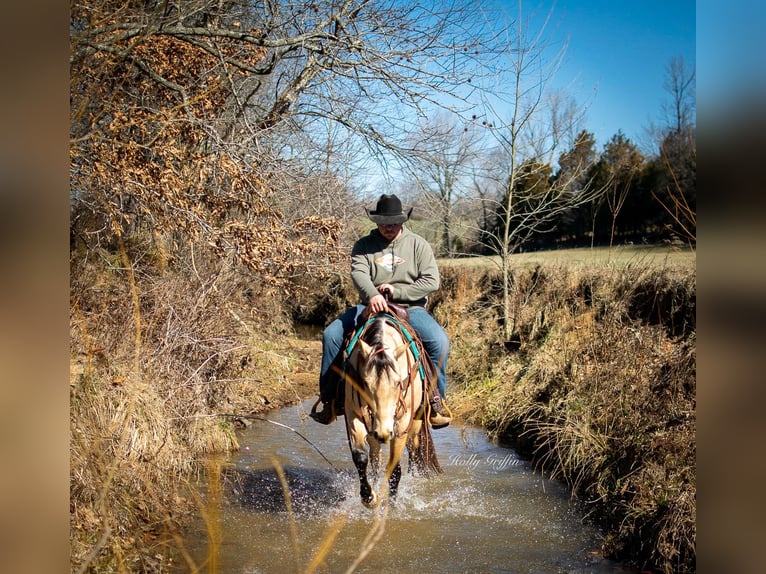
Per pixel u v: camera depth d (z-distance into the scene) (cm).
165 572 477
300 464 772
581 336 903
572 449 704
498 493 677
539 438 806
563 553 533
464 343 1273
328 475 736
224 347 806
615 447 650
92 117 679
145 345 700
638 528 530
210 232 711
